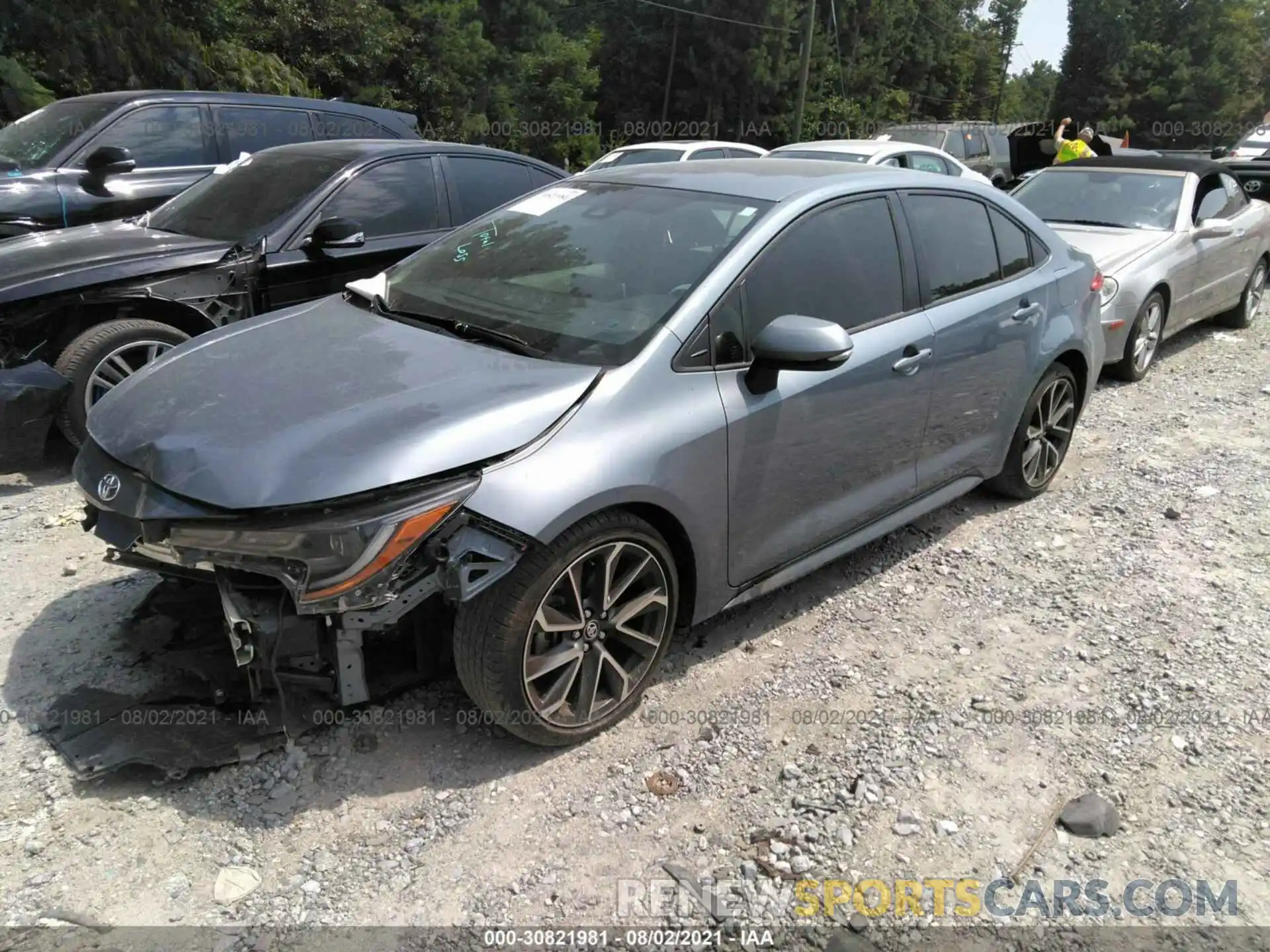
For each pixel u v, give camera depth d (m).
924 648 3.70
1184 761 3.08
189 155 7.60
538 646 2.86
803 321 3.10
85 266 4.98
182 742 2.85
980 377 4.27
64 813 2.67
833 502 3.72
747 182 3.77
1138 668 3.59
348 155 6.16
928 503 4.30
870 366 3.63
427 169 6.43
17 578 3.93
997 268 4.44
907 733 3.17
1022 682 3.49
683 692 3.36
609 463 2.83
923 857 2.66
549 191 4.18
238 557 2.56
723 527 3.26
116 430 2.92
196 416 2.84
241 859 2.55
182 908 2.40
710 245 3.39
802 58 32.38
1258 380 7.50
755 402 3.24
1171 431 6.29
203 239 5.59
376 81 28.12
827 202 3.65
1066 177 8.65
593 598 2.96
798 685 3.43
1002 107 67.94
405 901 2.45
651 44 40.72
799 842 2.69
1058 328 4.73
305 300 5.75
